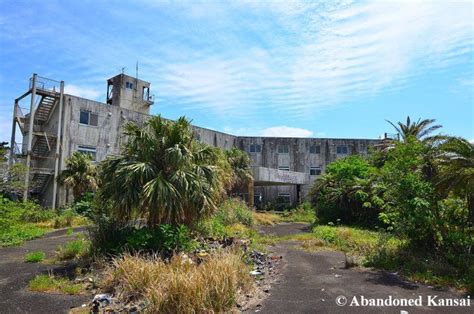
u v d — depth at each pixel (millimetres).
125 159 10406
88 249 9398
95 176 23172
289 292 6953
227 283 6023
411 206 9680
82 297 6637
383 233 10711
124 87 34438
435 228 9617
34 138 25406
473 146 9836
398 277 8133
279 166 40438
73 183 22641
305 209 30125
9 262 9562
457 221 9781
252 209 26906
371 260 9484
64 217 19266
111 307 6008
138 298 6266
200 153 11094
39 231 15891
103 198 10297
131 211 9695
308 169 40469
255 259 9859
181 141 10648
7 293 6898
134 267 6930
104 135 27094
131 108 34625
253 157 40344
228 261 7102
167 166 10344
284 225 23359
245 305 6133
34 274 8188
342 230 15820
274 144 40781
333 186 24016
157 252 8594
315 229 18328
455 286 7242
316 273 8625
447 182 9820
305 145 40906
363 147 40844
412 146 10766
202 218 10641
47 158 24906
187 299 5383
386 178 11094
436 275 7902
